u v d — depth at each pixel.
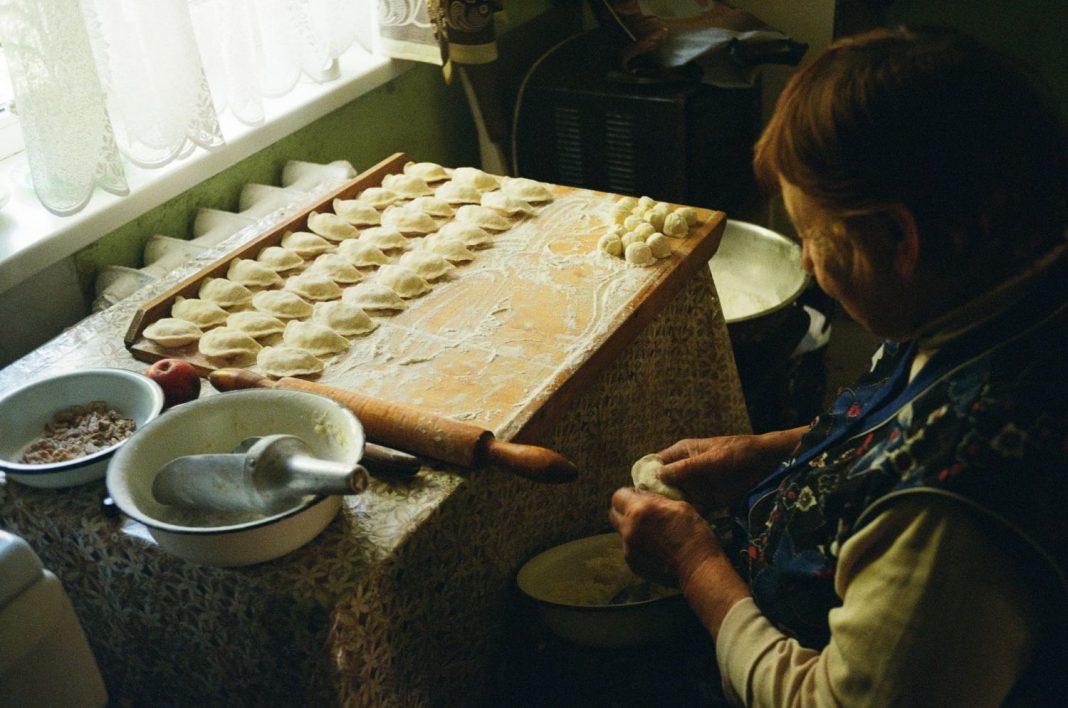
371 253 1.44
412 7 1.92
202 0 1.60
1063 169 0.68
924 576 0.70
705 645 1.11
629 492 1.07
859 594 0.74
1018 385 0.69
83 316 1.63
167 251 1.63
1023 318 0.71
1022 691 0.73
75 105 1.38
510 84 2.49
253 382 1.15
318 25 1.83
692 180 2.22
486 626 1.17
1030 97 0.67
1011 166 0.66
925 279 0.72
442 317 1.32
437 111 2.35
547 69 2.35
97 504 1.03
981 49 0.68
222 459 0.91
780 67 2.54
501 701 1.20
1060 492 0.67
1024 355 0.70
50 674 0.89
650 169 2.23
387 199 1.60
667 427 1.57
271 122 1.80
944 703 0.70
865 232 0.71
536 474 1.02
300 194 1.74
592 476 1.37
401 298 1.36
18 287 1.51
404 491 1.04
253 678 1.01
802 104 0.71
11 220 1.52
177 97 1.50
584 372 1.21
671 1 2.24
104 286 1.57
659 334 1.45
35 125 1.37
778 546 0.89
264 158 1.89
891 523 0.72
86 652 0.92
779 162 0.73
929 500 0.70
